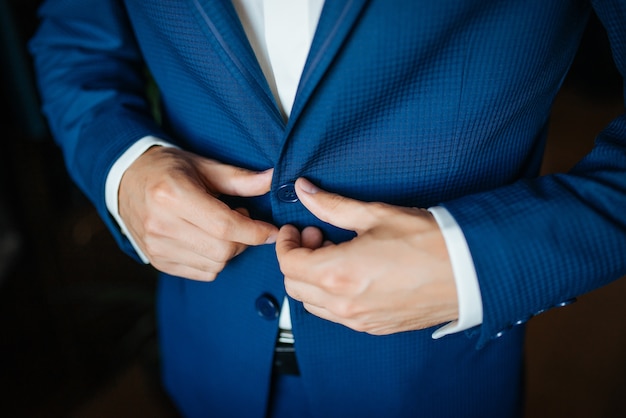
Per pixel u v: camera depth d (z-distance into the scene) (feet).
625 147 1.54
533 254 1.41
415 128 1.60
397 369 2.02
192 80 1.82
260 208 1.97
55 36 2.28
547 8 1.46
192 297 2.37
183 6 1.57
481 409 2.25
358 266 1.42
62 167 5.30
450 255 1.42
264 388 2.26
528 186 1.53
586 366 5.25
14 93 4.08
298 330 1.93
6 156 4.09
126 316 5.49
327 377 2.07
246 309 2.13
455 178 1.74
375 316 1.50
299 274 1.50
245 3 1.65
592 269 1.43
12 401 4.69
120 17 2.17
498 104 1.57
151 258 1.91
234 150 1.89
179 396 2.87
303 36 1.63
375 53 1.42
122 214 2.01
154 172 1.76
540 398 4.98
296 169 1.64
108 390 4.94
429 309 1.48
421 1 1.36
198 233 1.70
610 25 1.50
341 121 1.54
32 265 4.58
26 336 4.80
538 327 5.71
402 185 1.73
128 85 2.35
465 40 1.48
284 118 1.83
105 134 2.04
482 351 2.11
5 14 3.77
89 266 5.97
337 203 1.56
